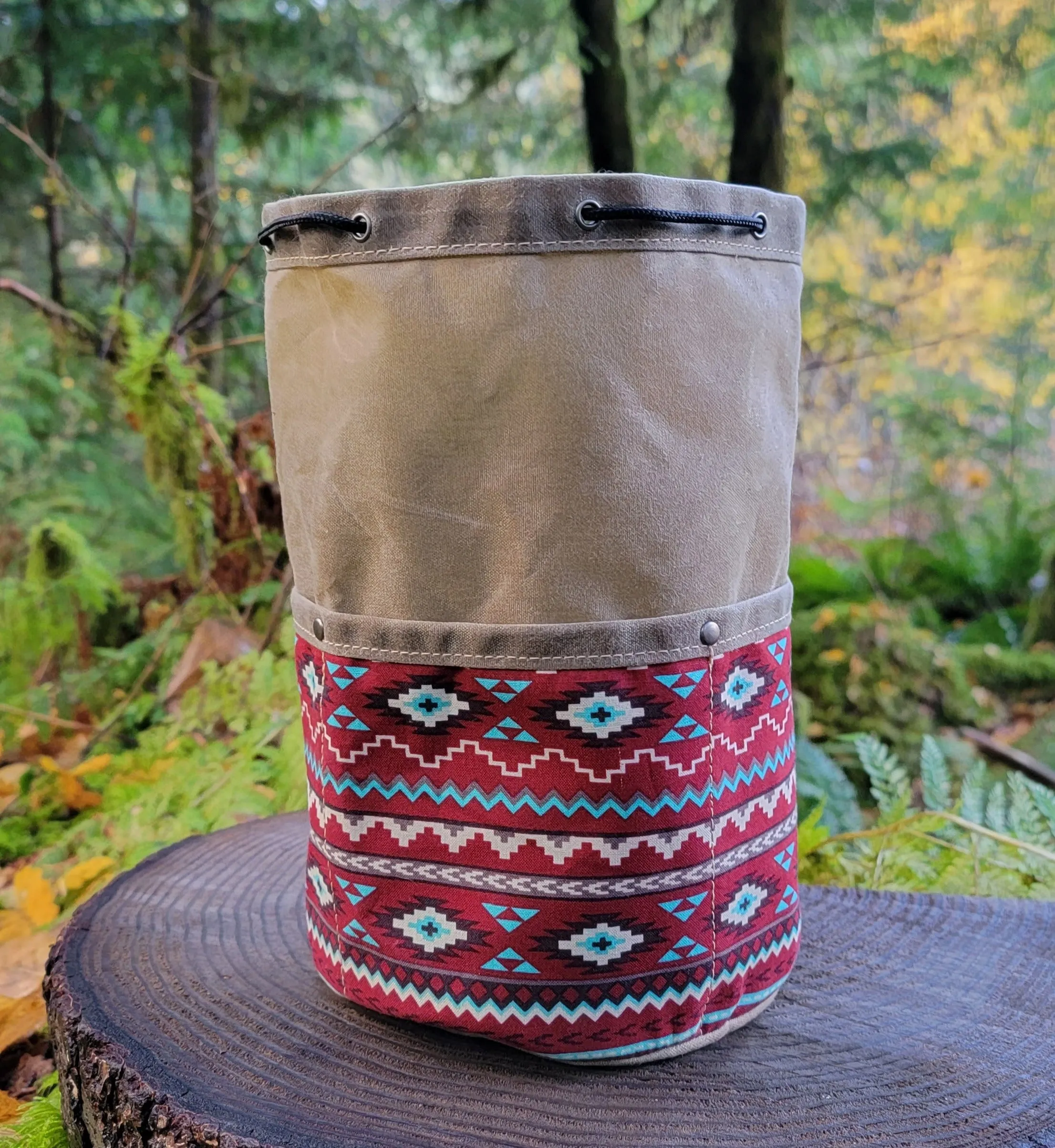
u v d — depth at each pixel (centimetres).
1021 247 308
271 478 217
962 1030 79
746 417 73
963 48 268
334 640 76
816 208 277
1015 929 96
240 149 261
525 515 69
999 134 289
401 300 69
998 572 315
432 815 74
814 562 287
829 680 238
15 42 235
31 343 247
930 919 99
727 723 75
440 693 73
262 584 212
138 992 86
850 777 215
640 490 69
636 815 71
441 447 70
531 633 70
